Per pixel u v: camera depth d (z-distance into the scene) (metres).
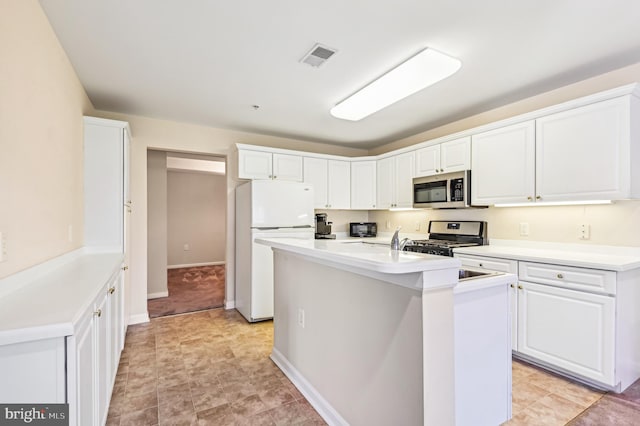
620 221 2.31
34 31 1.55
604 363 1.95
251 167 3.73
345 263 1.28
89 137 2.54
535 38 1.90
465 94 2.77
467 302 1.39
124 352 2.63
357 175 4.43
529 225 2.87
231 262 3.96
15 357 0.92
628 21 1.73
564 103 2.32
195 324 3.37
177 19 1.73
